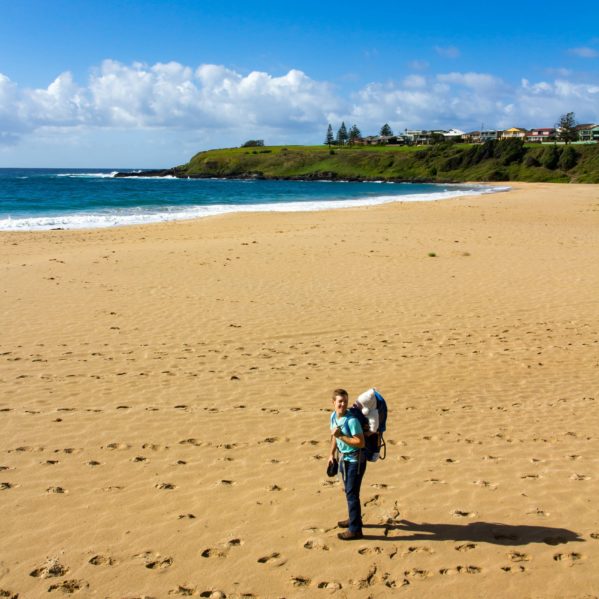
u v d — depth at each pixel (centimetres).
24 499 555
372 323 1276
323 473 622
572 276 1755
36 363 984
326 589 430
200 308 1368
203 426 745
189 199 5862
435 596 422
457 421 786
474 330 1239
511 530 512
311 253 2100
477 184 11500
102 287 1559
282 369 984
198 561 463
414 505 558
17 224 3136
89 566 456
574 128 15662
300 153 17038
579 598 419
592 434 746
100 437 704
